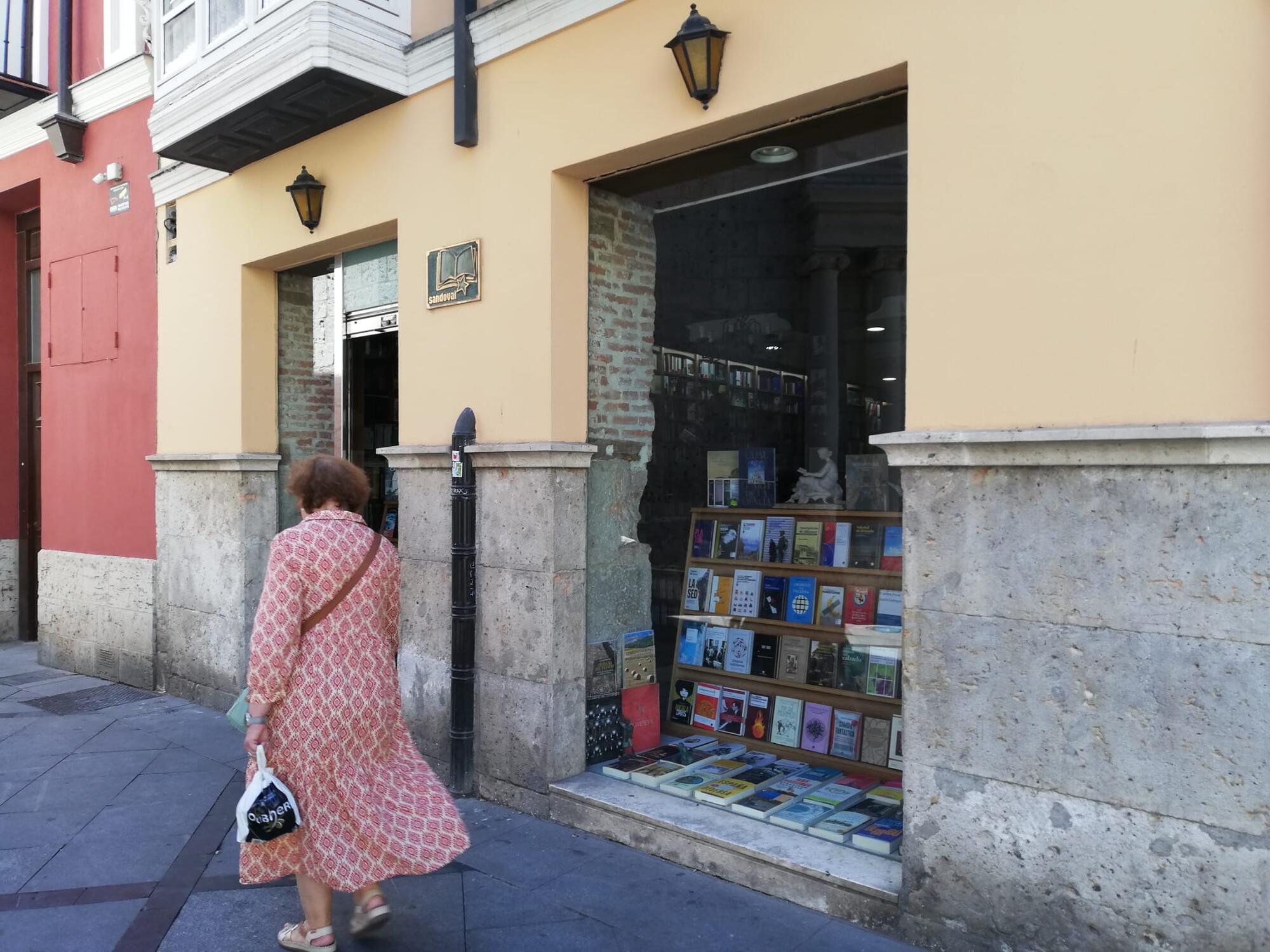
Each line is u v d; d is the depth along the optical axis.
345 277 6.17
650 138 3.99
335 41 4.71
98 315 7.62
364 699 3.02
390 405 5.89
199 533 6.65
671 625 5.04
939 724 3.10
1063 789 2.85
